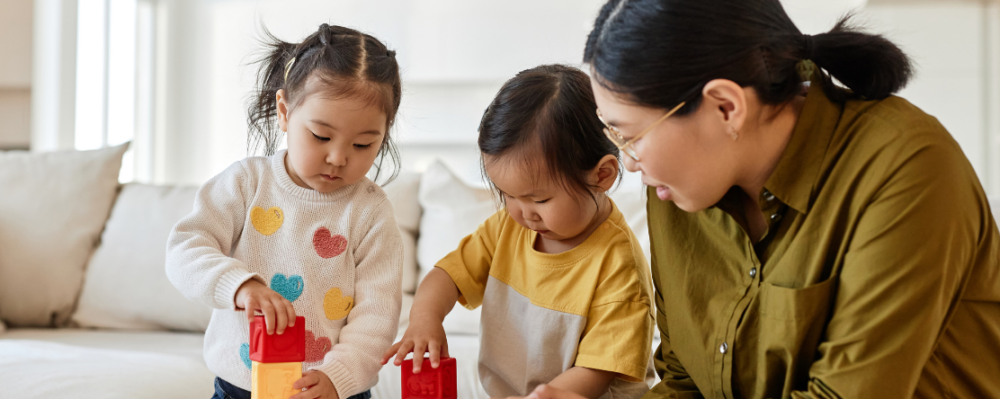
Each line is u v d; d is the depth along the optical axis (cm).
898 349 75
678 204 87
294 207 110
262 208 110
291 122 106
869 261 77
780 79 80
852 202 80
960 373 83
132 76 326
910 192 75
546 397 86
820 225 83
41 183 194
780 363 87
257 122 123
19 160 198
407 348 99
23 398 118
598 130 100
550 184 98
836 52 82
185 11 340
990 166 335
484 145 101
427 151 326
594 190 102
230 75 337
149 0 334
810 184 83
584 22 324
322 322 107
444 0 329
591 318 103
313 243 109
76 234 190
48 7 275
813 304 82
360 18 333
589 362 99
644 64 77
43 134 274
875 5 339
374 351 103
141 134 334
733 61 77
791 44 81
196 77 340
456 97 328
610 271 103
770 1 81
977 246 80
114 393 122
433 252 192
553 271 107
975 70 336
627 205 187
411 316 108
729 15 77
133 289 186
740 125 78
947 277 75
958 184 76
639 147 82
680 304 97
